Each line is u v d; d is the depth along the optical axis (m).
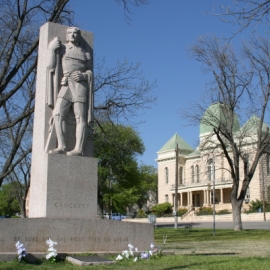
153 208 91.94
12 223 10.02
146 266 9.55
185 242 21.83
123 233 11.30
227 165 83.31
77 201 11.57
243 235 27.70
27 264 9.48
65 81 12.22
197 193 92.50
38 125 12.19
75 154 11.87
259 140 35.59
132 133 49.94
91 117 12.49
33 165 12.11
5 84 19.80
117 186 53.53
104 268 9.14
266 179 74.31
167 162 101.19
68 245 10.56
